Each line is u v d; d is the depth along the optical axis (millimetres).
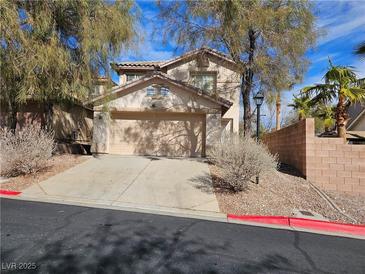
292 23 10953
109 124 14523
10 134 9305
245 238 5066
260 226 5957
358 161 9164
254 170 7883
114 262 3777
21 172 9242
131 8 11656
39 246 4152
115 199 7336
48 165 10430
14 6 9086
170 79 14125
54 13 10305
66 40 11102
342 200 8250
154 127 14648
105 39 10945
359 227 6129
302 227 6141
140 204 7027
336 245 5055
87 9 10523
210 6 10789
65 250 4062
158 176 9586
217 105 14133
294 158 10758
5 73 9570
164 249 4309
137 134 14641
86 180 8961
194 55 13516
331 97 11852
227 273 3670
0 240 4309
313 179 9406
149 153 14547
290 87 12477
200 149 14375
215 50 12570
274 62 11539
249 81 12367
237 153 7930
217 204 7188
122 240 4566
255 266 3939
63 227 5031
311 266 4070
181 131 14555
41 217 5578
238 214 6629
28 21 9422
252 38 11641
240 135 10445
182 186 8523
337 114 11641
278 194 8141
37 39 9758
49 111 13141
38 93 10375
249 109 12516
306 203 7680
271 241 5012
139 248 4285
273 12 10586
